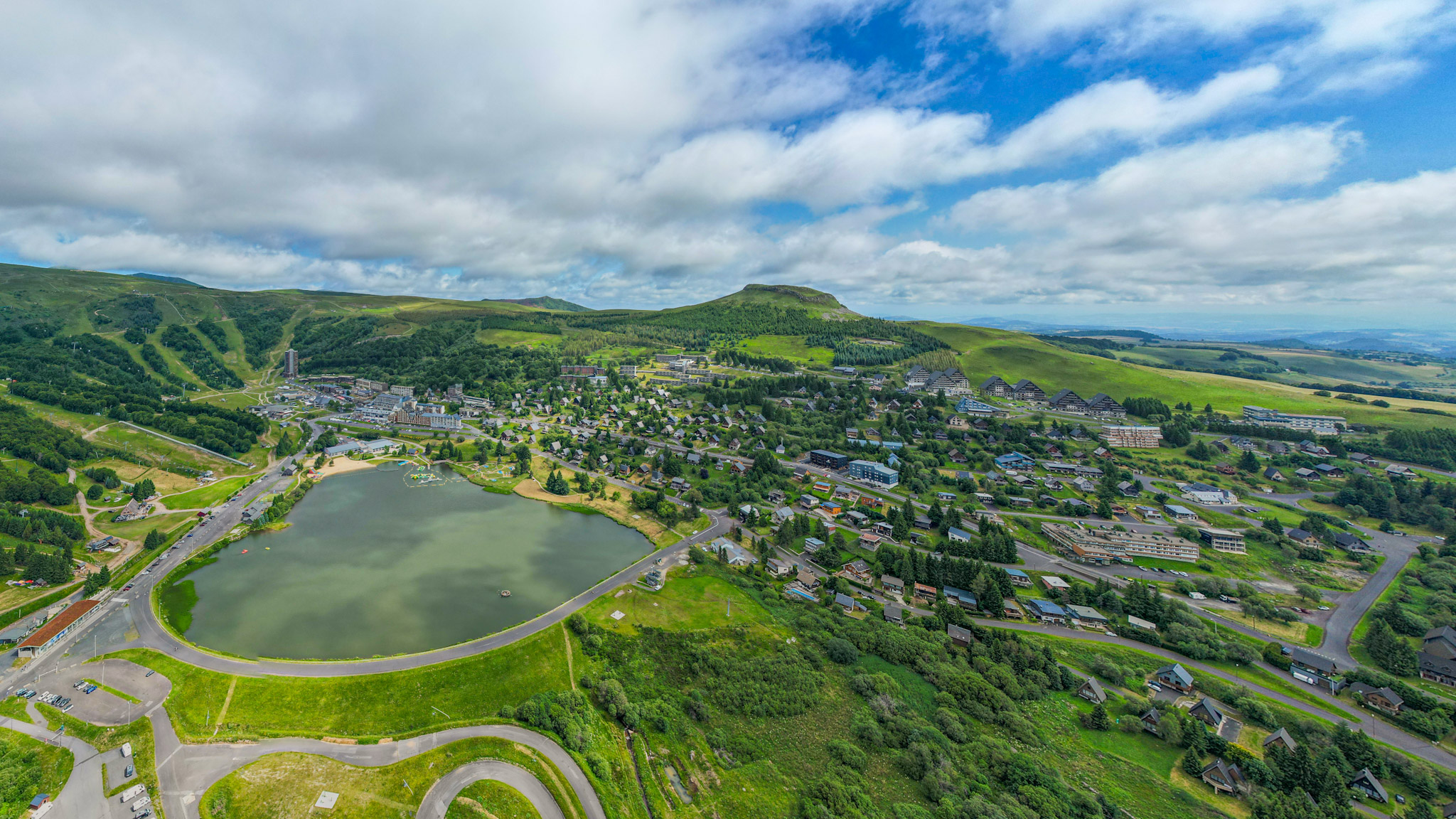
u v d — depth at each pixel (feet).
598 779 293.02
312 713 335.67
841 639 425.69
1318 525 606.55
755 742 338.34
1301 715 357.00
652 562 556.10
